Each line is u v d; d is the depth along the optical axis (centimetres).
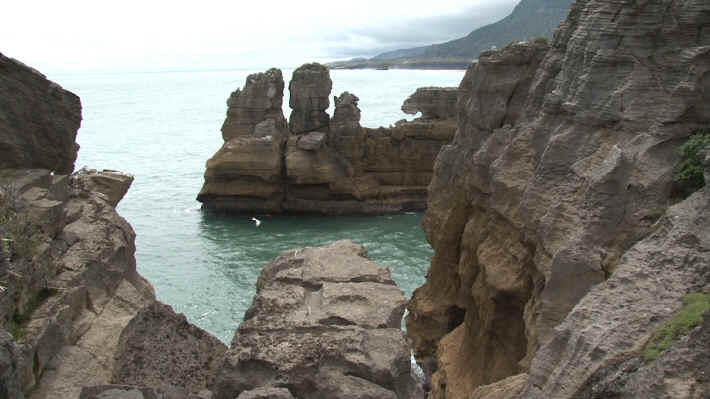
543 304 2011
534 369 1386
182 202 7519
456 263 3547
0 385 870
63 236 1788
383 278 1505
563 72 2619
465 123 3644
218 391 1241
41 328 1391
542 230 2228
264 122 7112
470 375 2945
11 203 1595
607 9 2348
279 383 1206
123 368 1388
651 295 1315
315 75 7362
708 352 1034
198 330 1512
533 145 2677
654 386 1054
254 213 7119
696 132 2027
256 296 1458
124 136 13638
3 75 1919
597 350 1246
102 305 1747
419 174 7488
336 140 7362
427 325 3628
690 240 1368
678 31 2162
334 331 1304
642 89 2191
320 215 7162
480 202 3131
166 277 4894
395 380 1214
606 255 1952
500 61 3303
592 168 2208
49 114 2003
